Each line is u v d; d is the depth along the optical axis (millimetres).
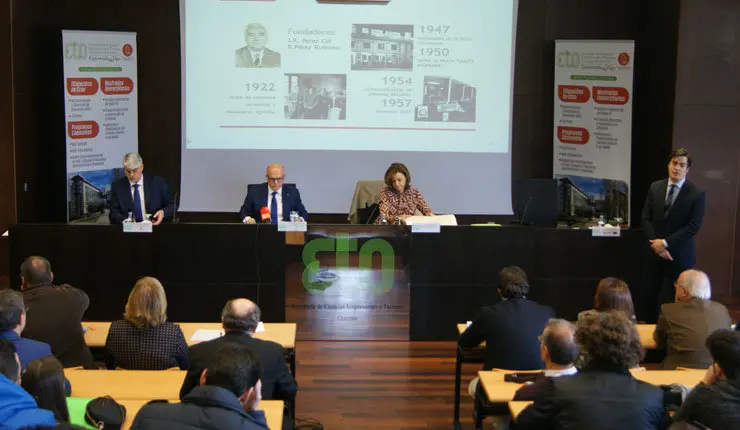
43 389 2260
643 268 5559
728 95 6965
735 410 2332
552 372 2820
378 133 7875
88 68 7352
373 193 6500
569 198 7855
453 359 5219
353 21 7719
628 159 7477
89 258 5348
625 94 7453
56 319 3545
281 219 6004
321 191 7941
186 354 3459
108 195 7625
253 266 5398
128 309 3363
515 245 5504
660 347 3805
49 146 7805
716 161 7012
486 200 8008
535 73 8148
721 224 7043
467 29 7770
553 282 5609
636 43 7957
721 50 6918
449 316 5539
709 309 3645
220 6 7672
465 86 7836
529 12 8062
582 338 2549
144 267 5375
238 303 3139
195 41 7707
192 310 5422
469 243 5480
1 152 6930
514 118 8211
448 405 4430
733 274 7094
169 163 8156
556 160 7930
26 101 7234
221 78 7766
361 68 7781
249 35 7707
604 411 2361
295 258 5410
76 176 7340
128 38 7605
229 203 7918
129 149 7758
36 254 5320
